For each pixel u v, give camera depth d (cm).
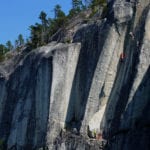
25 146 13325
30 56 14138
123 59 11962
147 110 10975
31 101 13512
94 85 12162
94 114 12062
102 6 14400
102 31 12325
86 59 12538
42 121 12838
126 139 11081
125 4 12219
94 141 11844
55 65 12781
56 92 12694
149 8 11844
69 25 14625
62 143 12281
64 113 12594
